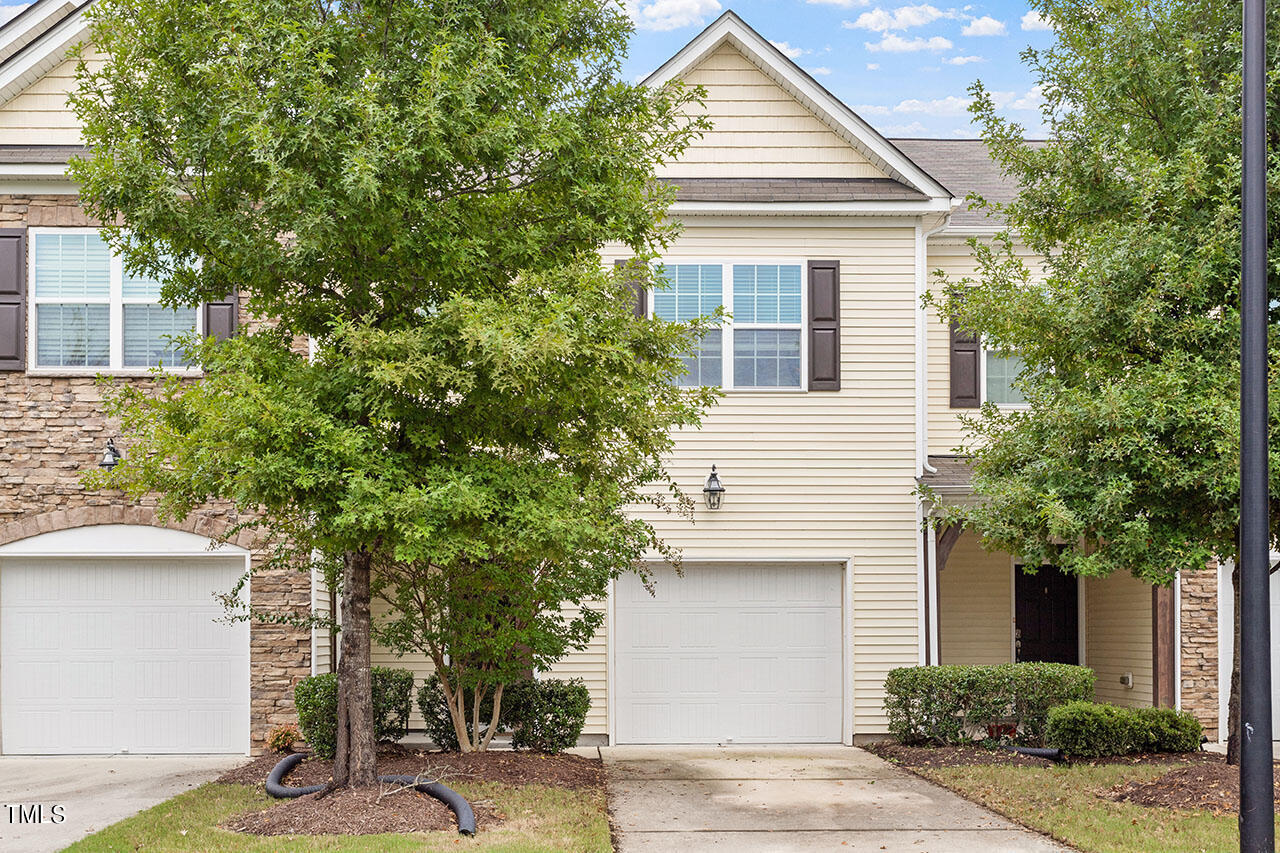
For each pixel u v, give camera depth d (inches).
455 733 478.6
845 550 558.6
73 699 517.7
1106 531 366.9
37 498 514.3
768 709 560.7
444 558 321.4
